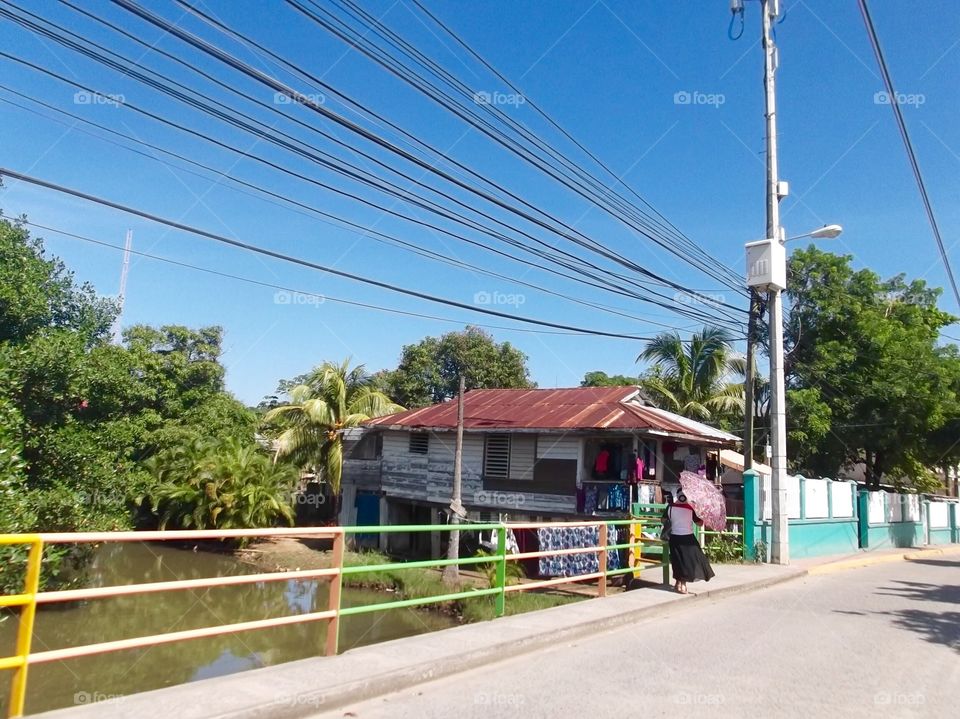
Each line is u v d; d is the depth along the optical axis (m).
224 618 15.38
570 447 20.80
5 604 4.60
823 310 26.53
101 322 17.94
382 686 6.03
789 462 27.58
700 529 14.41
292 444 31.44
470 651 6.96
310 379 32.97
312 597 17.98
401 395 41.84
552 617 8.86
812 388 25.72
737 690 6.37
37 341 13.66
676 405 28.19
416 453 25.52
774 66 16.61
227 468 27.14
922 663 7.53
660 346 28.84
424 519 27.36
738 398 28.55
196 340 33.66
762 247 15.99
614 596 10.69
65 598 4.90
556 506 20.80
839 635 8.85
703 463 22.30
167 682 10.70
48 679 10.50
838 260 27.25
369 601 17.48
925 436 26.47
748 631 8.98
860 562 18.16
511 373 43.38
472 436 23.34
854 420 25.94
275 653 12.67
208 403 31.95
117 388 15.95
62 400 14.07
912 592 12.86
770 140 16.42
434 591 17.12
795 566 15.81
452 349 42.56
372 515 27.41
